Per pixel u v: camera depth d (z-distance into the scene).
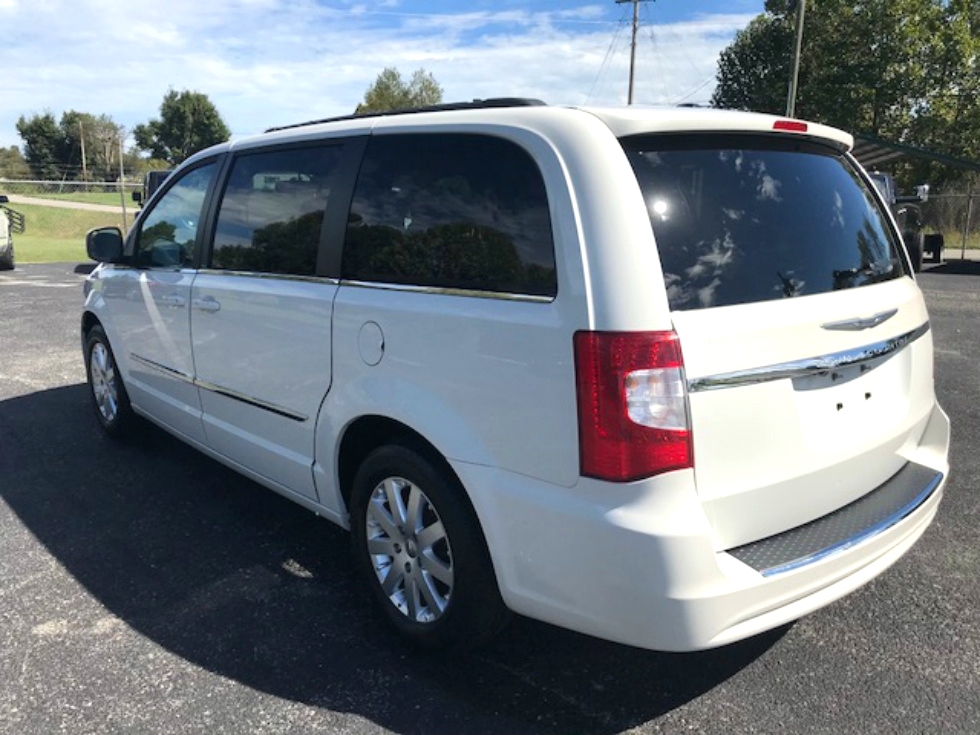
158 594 3.29
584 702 2.61
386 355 2.75
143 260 4.43
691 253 2.28
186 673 2.75
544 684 2.71
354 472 3.19
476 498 2.48
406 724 2.51
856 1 32.44
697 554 2.14
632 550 2.14
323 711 2.56
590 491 2.22
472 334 2.46
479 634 2.70
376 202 2.91
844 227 2.78
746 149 2.58
